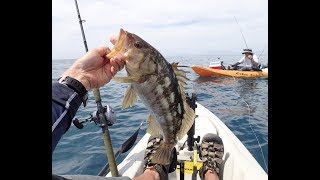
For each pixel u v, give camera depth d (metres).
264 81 5.00
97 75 0.52
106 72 0.53
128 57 0.54
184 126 0.64
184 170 1.01
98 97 0.85
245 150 1.17
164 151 0.64
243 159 1.06
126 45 0.54
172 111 0.60
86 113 2.02
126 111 2.39
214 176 0.94
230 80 5.03
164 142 0.64
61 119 0.40
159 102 0.58
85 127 1.94
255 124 2.41
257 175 0.93
